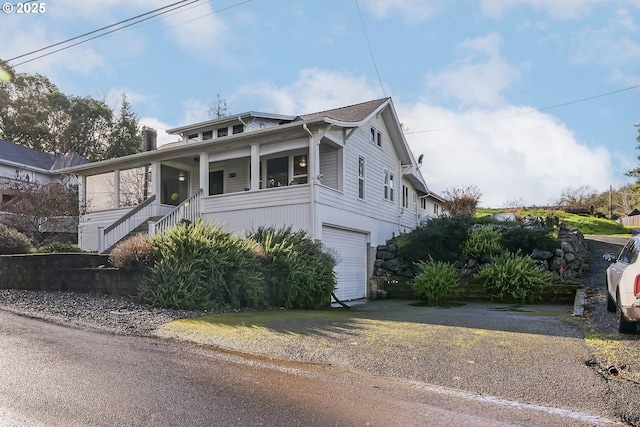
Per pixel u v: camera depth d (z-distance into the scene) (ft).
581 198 166.81
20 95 117.70
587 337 20.17
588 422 10.93
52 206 58.90
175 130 66.13
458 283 43.98
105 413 10.82
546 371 14.92
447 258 49.70
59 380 13.06
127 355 16.20
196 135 66.80
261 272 31.50
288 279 32.17
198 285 27.76
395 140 63.41
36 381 12.91
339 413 11.26
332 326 22.49
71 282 31.60
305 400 12.16
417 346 18.31
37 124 116.16
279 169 51.78
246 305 30.19
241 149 47.83
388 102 58.29
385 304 41.06
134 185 65.26
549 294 40.37
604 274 48.19
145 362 15.39
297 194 42.42
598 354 16.92
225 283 28.86
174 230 30.17
